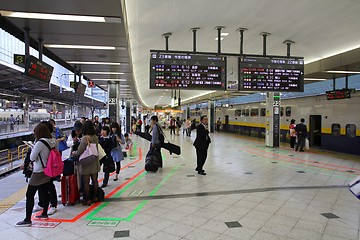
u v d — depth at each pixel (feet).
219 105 98.78
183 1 18.58
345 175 24.32
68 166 16.11
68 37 19.29
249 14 21.06
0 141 58.95
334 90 38.27
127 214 14.49
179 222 13.44
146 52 31.99
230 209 15.31
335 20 21.83
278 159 33.53
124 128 91.66
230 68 40.01
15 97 89.40
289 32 24.77
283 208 15.52
